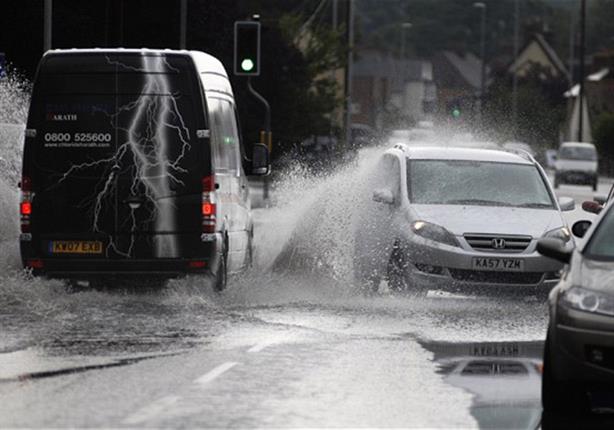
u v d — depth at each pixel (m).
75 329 33.25
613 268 24.52
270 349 30.45
